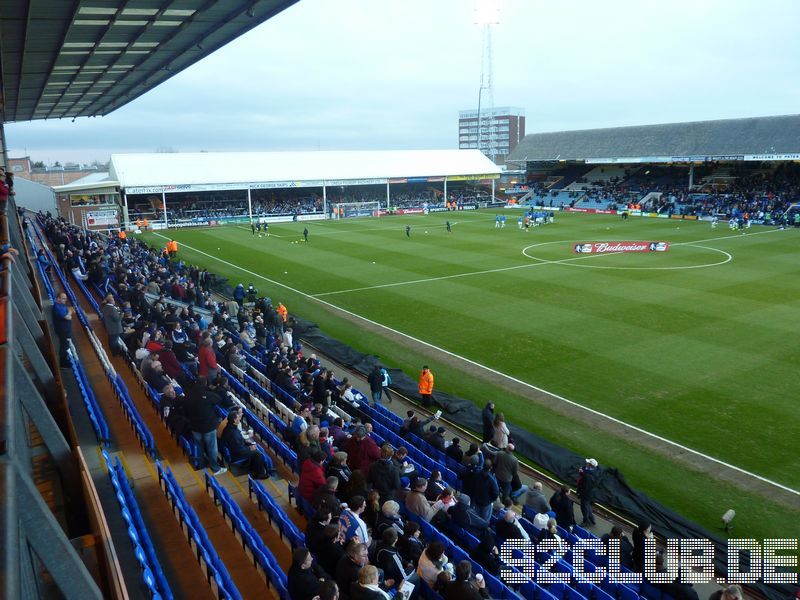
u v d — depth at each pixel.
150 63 33.44
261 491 10.94
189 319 22.91
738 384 21.50
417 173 89.81
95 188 69.00
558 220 74.69
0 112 39.59
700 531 13.27
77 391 13.98
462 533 11.22
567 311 31.34
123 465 11.80
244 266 46.00
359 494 9.52
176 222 73.44
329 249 53.66
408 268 43.97
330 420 16.25
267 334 25.23
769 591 11.41
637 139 90.00
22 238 27.70
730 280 38.19
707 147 79.69
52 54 28.12
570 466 16.14
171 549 9.26
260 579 9.00
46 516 3.40
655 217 76.62
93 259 30.73
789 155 70.25
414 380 22.67
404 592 8.22
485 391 21.55
